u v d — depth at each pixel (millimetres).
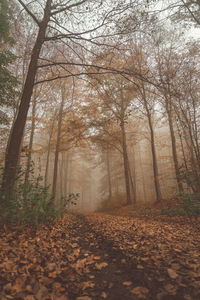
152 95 11156
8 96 8578
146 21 5578
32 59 6117
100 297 1488
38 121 13047
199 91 10242
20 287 1552
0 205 3596
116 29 5855
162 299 1367
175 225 4816
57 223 4953
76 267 2092
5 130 12711
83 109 13031
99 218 7891
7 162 4805
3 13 7672
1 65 7652
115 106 12562
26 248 2549
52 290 1571
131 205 14109
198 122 10555
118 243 3061
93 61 6570
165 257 2160
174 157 11555
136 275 1835
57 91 9727
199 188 8156
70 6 6051
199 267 1783
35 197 4066
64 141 14141
